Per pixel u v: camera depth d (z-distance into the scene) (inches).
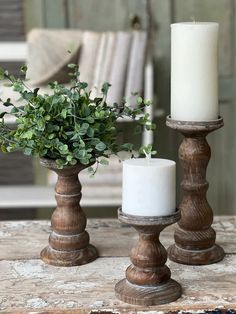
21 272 54.7
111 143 55.5
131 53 100.8
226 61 111.6
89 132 51.9
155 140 112.9
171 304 48.8
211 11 110.3
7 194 104.6
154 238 48.9
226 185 115.5
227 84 112.2
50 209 116.8
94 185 99.8
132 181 47.2
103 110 53.5
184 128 53.6
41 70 102.8
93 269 55.1
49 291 51.3
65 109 51.5
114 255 57.8
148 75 100.7
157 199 47.1
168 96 111.3
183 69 53.9
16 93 96.7
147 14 109.9
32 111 52.9
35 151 52.4
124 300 49.1
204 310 48.2
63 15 110.0
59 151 52.1
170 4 109.9
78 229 55.9
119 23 110.5
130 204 47.5
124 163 48.0
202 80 53.7
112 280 53.0
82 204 99.3
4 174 114.3
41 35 104.0
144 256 48.7
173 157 113.3
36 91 53.7
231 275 53.6
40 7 109.5
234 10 110.3
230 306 48.7
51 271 54.8
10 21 109.4
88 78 101.0
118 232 63.2
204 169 55.9
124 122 110.7
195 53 53.4
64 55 103.1
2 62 109.1
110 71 100.1
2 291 51.3
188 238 55.7
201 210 55.7
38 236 62.6
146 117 55.9
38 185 111.7
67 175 55.1
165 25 110.3
